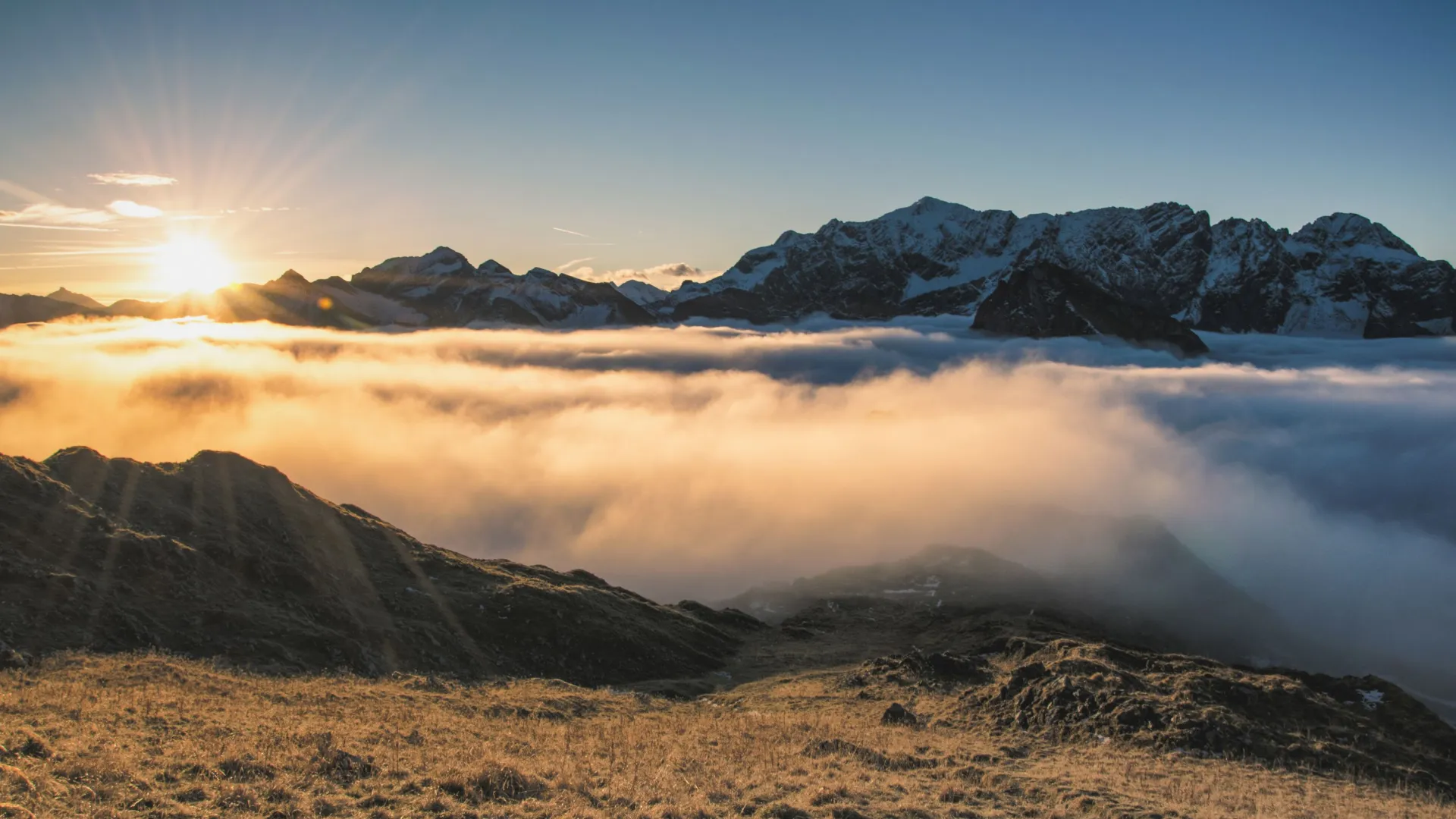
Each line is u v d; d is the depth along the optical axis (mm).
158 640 47375
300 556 66375
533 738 32812
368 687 42875
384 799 21531
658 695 61375
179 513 63156
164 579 53688
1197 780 31953
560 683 53969
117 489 63344
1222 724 38969
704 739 34281
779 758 30375
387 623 62781
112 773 20734
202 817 19125
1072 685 43375
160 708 30188
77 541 53281
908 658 59781
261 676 42844
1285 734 39969
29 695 30016
